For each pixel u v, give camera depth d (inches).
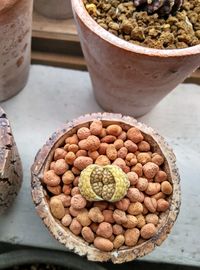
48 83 7.6
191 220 6.7
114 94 6.7
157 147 5.8
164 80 6.0
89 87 7.6
